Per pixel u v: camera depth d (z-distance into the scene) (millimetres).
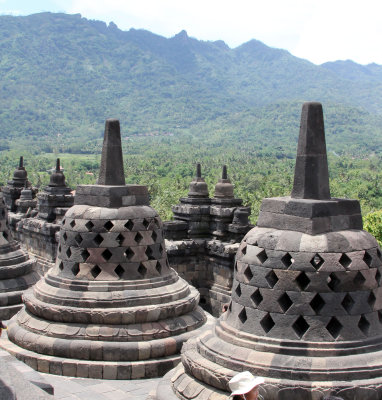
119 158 14727
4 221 18109
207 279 24250
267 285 8812
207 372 8641
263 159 168375
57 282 14195
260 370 8281
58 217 28578
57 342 13305
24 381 8664
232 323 9242
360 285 8711
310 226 8797
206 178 103000
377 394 7938
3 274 17172
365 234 9164
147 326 13688
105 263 14031
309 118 9227
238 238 23578
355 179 103750
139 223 14352
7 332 14508
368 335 8648
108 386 12750
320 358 8234
